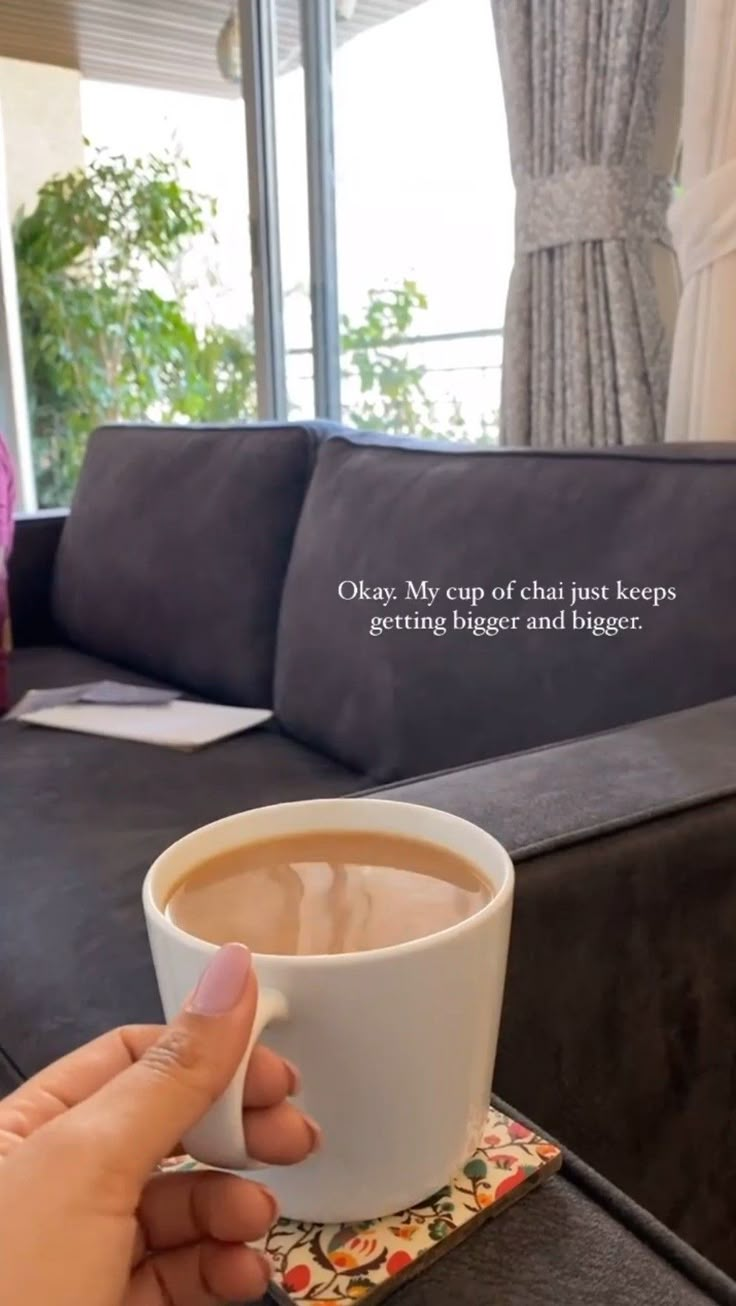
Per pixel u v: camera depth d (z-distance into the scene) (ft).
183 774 3.80
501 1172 1.29
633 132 4.45
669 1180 2.16
